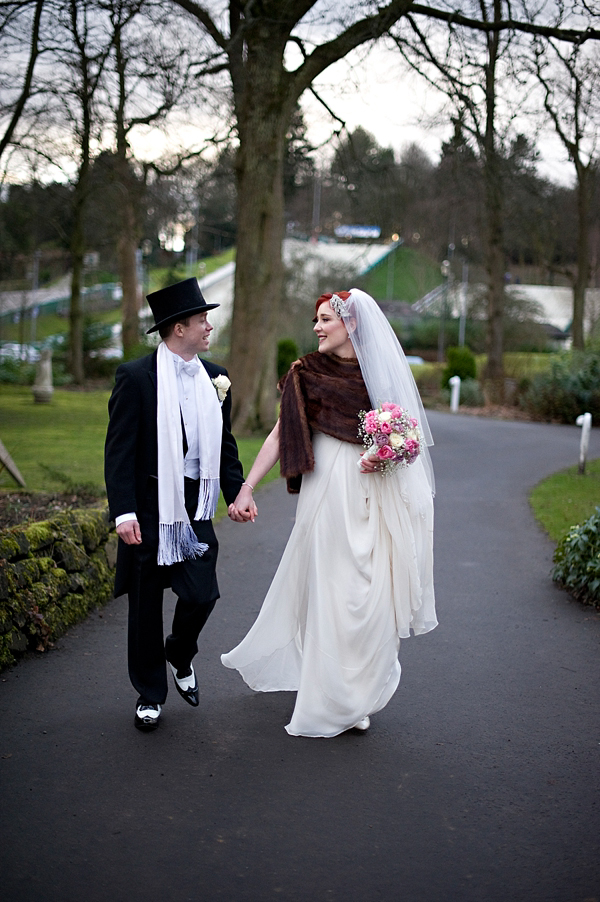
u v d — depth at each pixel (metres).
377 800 3.23
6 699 4.10
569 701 4.32
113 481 3.62
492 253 27.39
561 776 3.47
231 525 8.50
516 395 26.22
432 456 14.66
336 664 3.72
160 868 2.74
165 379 3.69
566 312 54.22
